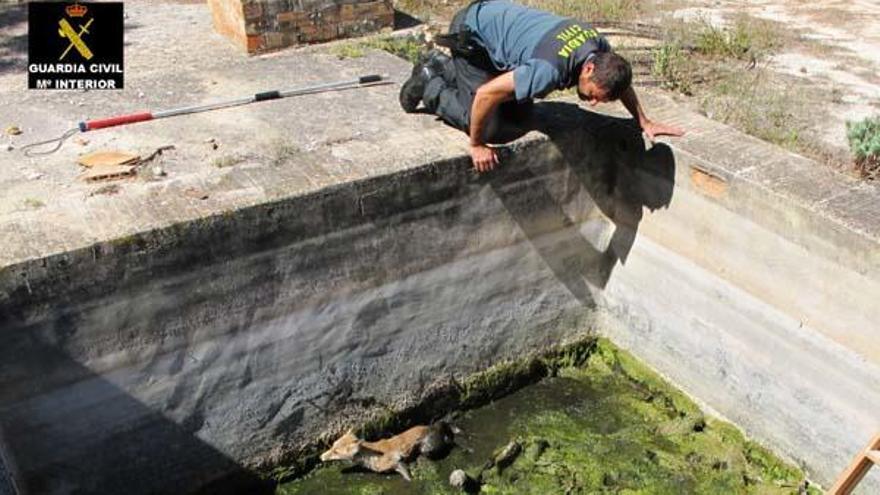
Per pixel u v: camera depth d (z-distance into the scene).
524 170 4.55
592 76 3.86
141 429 4.01
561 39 3.93
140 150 4.44
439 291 4.60
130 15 7.62
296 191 3.96
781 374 4.29
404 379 4.72
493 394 5.04
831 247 3.84
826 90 6.09
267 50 6.56
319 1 6.59
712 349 4.62
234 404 4.22
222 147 4.46
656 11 7.76
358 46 6.26
